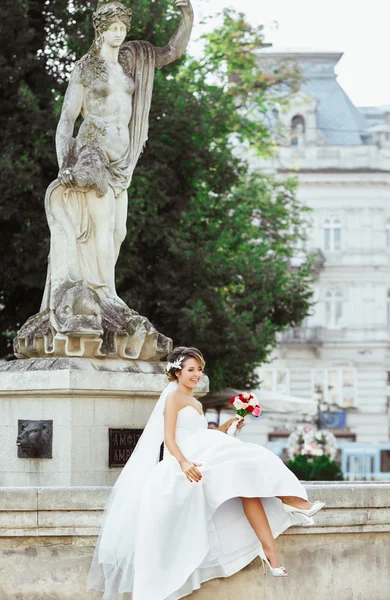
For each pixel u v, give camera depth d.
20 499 7.37
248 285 24.25
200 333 21.56
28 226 19.95
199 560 6.94
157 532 6.97
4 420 9.48
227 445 7.20
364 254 59.41
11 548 7.43
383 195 59.59
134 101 10.19
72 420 9.10
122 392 9.21
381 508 7.79
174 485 7.03
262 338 23.52
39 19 20.91
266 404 31.39
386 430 58.44
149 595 6.91
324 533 7.66
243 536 7.14
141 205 19.92
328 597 7.68
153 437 7.39
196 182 22.39
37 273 20.41
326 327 59.00
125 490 7.29
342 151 59.44
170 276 21.67
